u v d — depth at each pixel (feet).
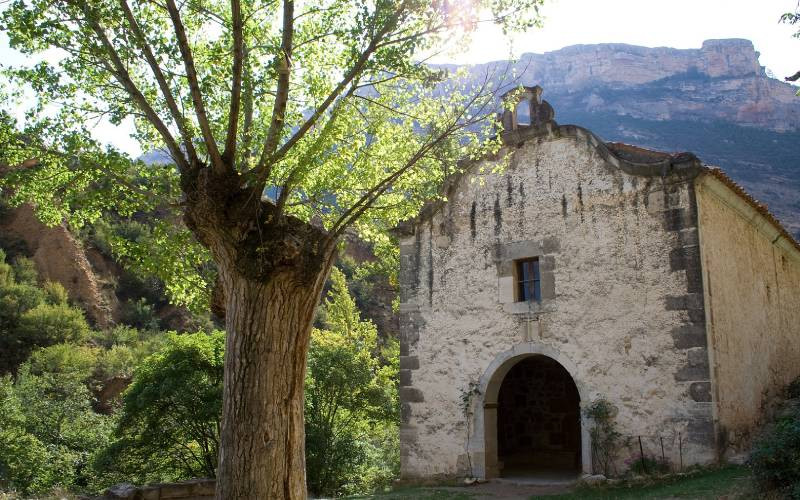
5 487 55.93
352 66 26.35
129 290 154.40
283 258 23.56
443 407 46.62
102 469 54.39
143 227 154.10
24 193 28.43
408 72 26.40
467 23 26.27
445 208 49.44
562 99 513.86
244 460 22.50
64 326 126.93
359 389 61.36
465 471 44.78
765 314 48.70
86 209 27.96
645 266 40.65
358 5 25.67
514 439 56.49
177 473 57.31
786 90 488.02
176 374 53.78
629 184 42.04
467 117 28.32
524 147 46.80
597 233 42.75
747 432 40.65
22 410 74.90
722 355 39.37
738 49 508.12
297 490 23.43
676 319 39.04
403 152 30.48
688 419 37.60
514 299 45.34
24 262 138.72
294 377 23.99
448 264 48.57
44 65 25.75
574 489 39.19
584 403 41.24
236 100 22.99
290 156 28.76
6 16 23.75
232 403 23.06
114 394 111.04
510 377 57.93
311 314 24.77
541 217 45.19
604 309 41.63
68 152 26.13
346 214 25.50
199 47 29.78
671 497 30.96
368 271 91.50
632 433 39.29
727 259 42.91
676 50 528.63
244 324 23.41
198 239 25.36
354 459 60.29
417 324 48.98
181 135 25.12
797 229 313.53
